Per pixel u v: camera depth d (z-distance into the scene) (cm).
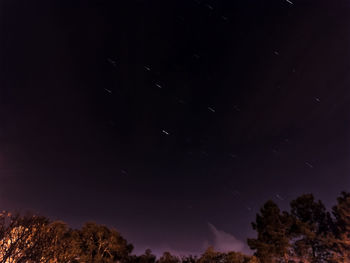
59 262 894
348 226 2833
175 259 2942
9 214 802
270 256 2884
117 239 2884
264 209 3212
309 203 3228
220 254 2688
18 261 738
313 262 2897
